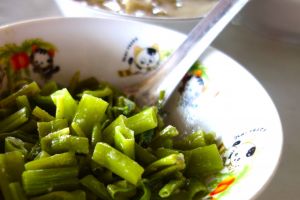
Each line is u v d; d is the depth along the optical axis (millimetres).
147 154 241
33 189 211
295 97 315
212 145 242
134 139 239
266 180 189
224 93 268
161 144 256
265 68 339
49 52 295
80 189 222
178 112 290
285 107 305
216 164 237
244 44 363
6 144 233
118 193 218
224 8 270
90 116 248
